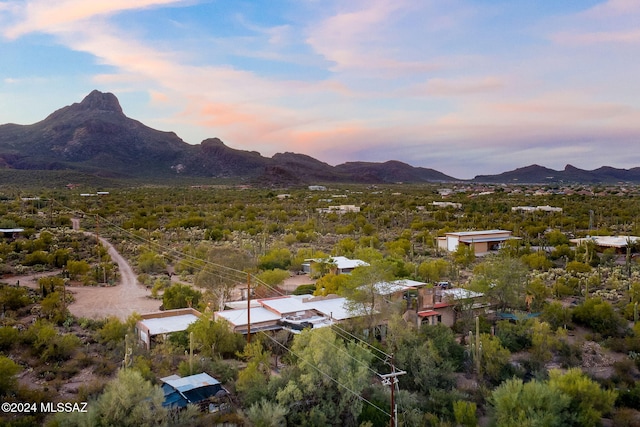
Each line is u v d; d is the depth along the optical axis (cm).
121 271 7181
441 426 2719
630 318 4891
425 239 9881
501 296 4878
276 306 4528
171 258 7894
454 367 3562
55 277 6212
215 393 2956
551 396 2700
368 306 4206
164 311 4578
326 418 2762
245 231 10625
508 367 3578
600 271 6869
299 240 9681
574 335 4497
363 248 7494
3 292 4947
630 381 3488
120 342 3881
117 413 2400
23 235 9281
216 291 5212
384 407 2916
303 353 3111
